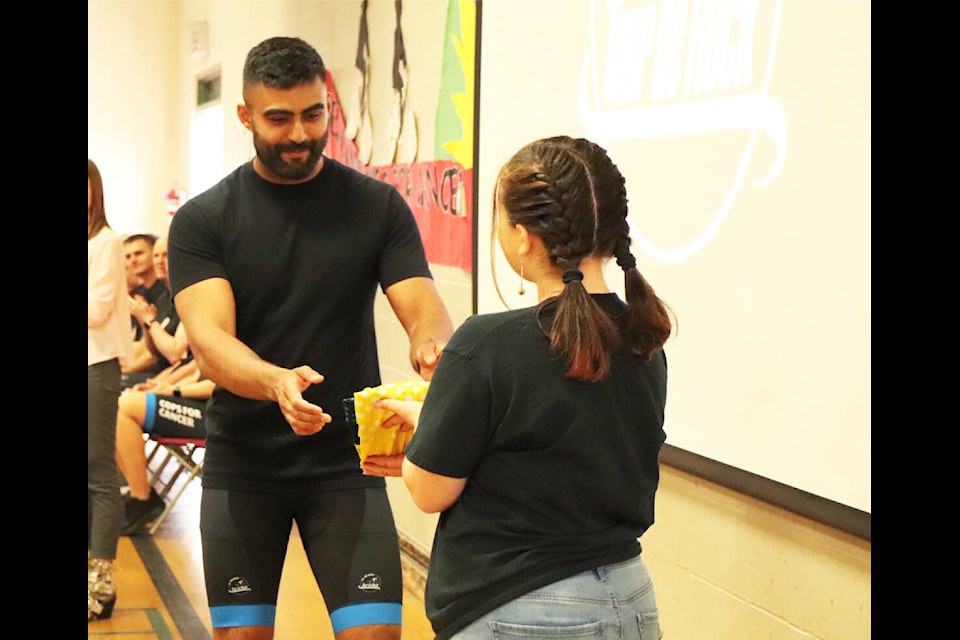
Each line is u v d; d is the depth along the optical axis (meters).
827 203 2.11
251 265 2.28
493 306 3.79
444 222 4.46
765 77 2.28
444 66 4.42
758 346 2.32
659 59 2.70
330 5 6.17
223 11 8.45
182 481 6.66
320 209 2.31
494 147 3.73
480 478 1.52
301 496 2.30
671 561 2.76
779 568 2.34
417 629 4.16
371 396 1.78
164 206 10.03
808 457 2.18
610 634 1.49
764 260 2.30
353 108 5.80
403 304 2.32
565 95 3.21
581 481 1.49
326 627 4.13
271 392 2.06
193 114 9.44
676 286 2.63
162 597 4.45
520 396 1.47
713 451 2.49
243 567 2.25
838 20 2.08
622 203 1.57
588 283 1.56
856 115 2.04
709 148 2.49
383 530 2.29
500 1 3.66
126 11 9.78
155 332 5.62
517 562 1.49
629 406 1.54
